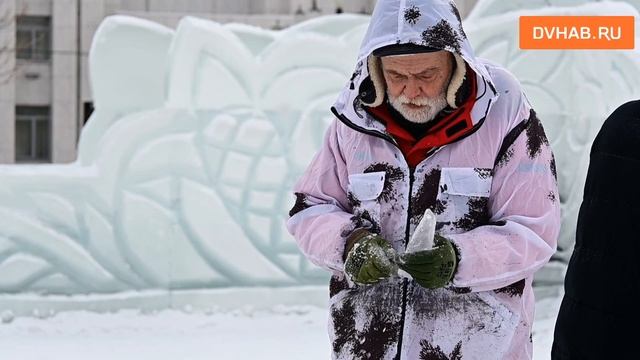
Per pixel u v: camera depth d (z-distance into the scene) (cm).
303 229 331
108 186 934
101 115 939
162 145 945
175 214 948
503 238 298
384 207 317
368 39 307
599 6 982
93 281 933
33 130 2903
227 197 958
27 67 2875
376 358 315
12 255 920
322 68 969
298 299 973
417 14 299
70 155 2903
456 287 307
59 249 927
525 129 311
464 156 309
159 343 849
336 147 336
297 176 968
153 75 943
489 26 1005
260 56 962
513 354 315
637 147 265
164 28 947
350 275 298
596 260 267
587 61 991
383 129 316
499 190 311
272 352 820
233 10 2952
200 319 932
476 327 310
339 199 337
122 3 2919
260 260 966
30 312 916
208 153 952
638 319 261
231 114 956
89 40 2905
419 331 312
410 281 313
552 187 311
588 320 266
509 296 311
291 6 2853
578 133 1004
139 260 941
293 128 966
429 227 283
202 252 954
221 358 796
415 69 303
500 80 316
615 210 265
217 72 951
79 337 870
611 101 953
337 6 2838
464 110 307
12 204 920
